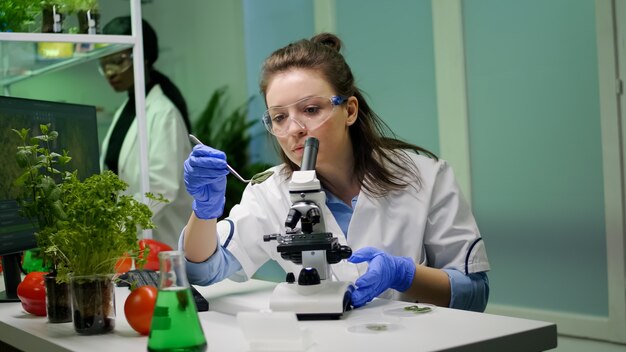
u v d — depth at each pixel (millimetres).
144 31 3084
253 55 4695
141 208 1198
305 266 1201
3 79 2086
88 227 1127
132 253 1220
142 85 2051
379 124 1700
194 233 1472
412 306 1217
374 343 950
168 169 2891
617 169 2686
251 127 4684
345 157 1589
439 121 3371
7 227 1584
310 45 1541
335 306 1115
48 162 1284
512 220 3096
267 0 4547
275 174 1671
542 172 2961
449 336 976
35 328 1201
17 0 1834
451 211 1606
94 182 1189
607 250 2727
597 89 2744
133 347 1025
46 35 1861
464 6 3240
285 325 932
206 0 4863
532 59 2973
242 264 1609
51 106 1750
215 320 1193
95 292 1125
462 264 1543
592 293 2793
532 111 2990
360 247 1555
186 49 4898
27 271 1799
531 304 3025
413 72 3520
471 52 3230
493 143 3162
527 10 2980
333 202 1618
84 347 1038
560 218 2902
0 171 1576
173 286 937
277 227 1623
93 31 1935
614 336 2705
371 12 3748
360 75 3852
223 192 1416
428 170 1652
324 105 1464
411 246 1568
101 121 2158
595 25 2736
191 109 4848
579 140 2816
